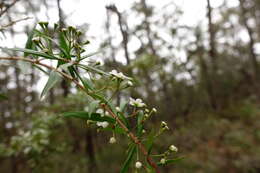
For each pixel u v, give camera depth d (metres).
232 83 18.12
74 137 8.20
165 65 10.98
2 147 4.83
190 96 15.62
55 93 7.39
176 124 12.02
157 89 11.57
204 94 16.28
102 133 8.59
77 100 5.21
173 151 1.48
